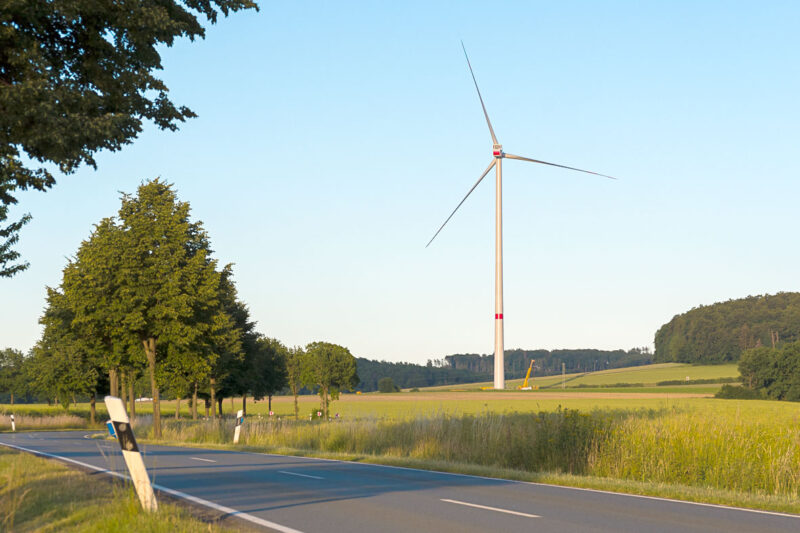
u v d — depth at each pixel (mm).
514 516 10977
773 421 19672
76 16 9242
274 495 13398
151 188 36344
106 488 13539
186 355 37844
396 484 15352
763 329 175875
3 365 107438
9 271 18906
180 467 19516
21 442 34781
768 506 12320
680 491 14039
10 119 8828
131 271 35031
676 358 190625
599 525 10203
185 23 10266
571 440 19766
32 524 10062
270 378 78812
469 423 24797
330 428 29297
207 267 37094
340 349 94688
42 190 10836
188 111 11781
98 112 10203
